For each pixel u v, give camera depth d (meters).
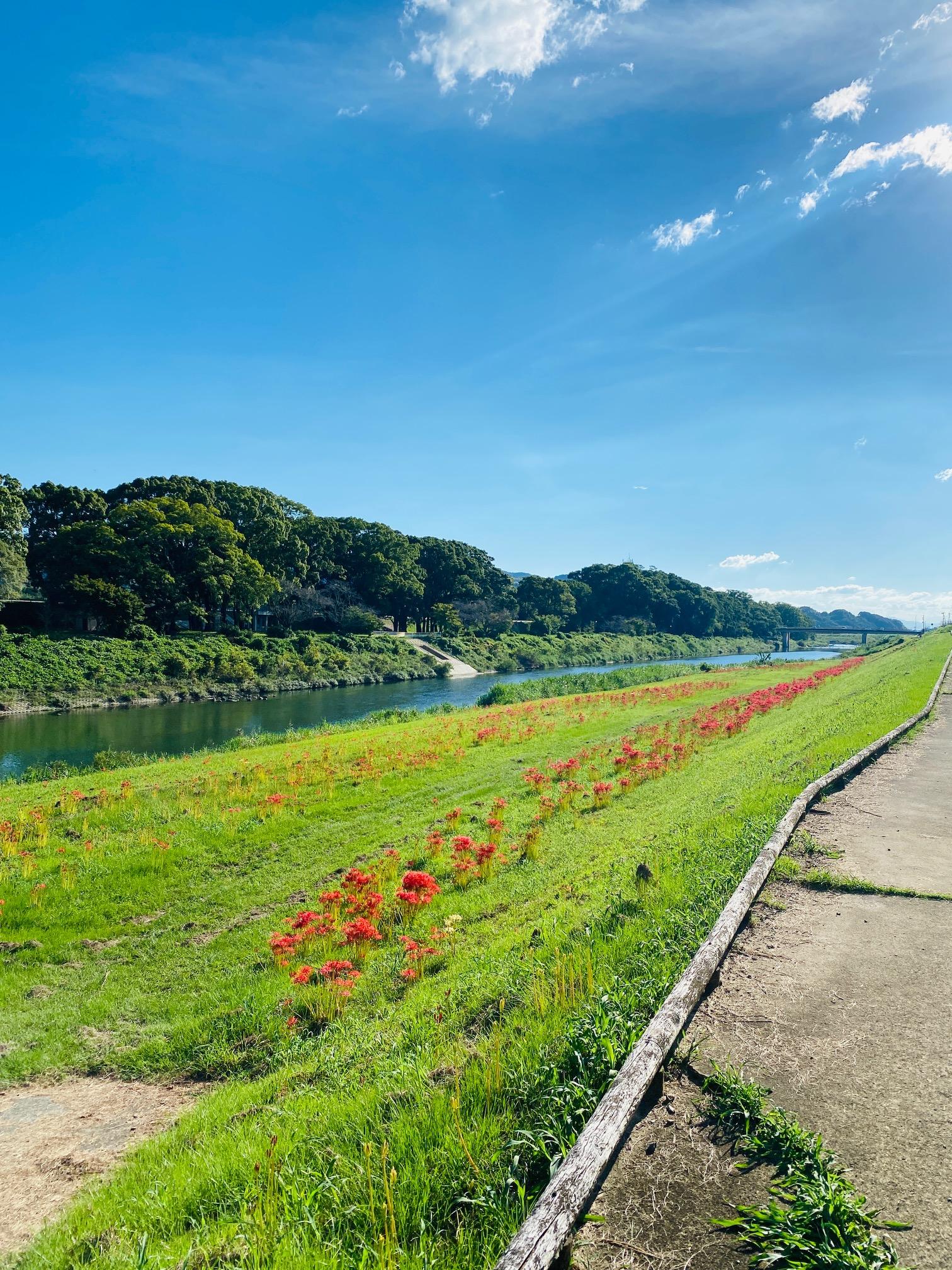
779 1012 4.48
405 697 52.75
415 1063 4.82
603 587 131.75
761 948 5.45
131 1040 7.91
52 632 52.94
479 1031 5.33
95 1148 5.85
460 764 20.06
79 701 43.56
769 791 10.18
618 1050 3.88
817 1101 3.58
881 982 4.82
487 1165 3.33
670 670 57.06
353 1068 5.48
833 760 11.80
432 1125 3.73
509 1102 3.87
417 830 14.08
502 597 107.12
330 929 8.92
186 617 67.56
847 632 155.12
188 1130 5.39
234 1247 3.22
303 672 58.28
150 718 40.16
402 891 9.26
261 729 36.47
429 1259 2.84
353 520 89.81
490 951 7.34
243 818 14.95
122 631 55.78
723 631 150.75
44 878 12.15
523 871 10.91
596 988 4.95
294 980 7.52
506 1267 2.41
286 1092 5.57
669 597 135.25
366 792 17.00
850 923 5.88
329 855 13.16
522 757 20.84
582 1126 3.44
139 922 11.02
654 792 14.70
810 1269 2.51
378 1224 3.10
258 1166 3.80
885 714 17.73
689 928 5.64
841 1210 2.70
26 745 31.19
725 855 7.54
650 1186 3.07
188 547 65.88
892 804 9.70
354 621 77.69
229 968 9.34
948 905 6.19
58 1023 8.32
